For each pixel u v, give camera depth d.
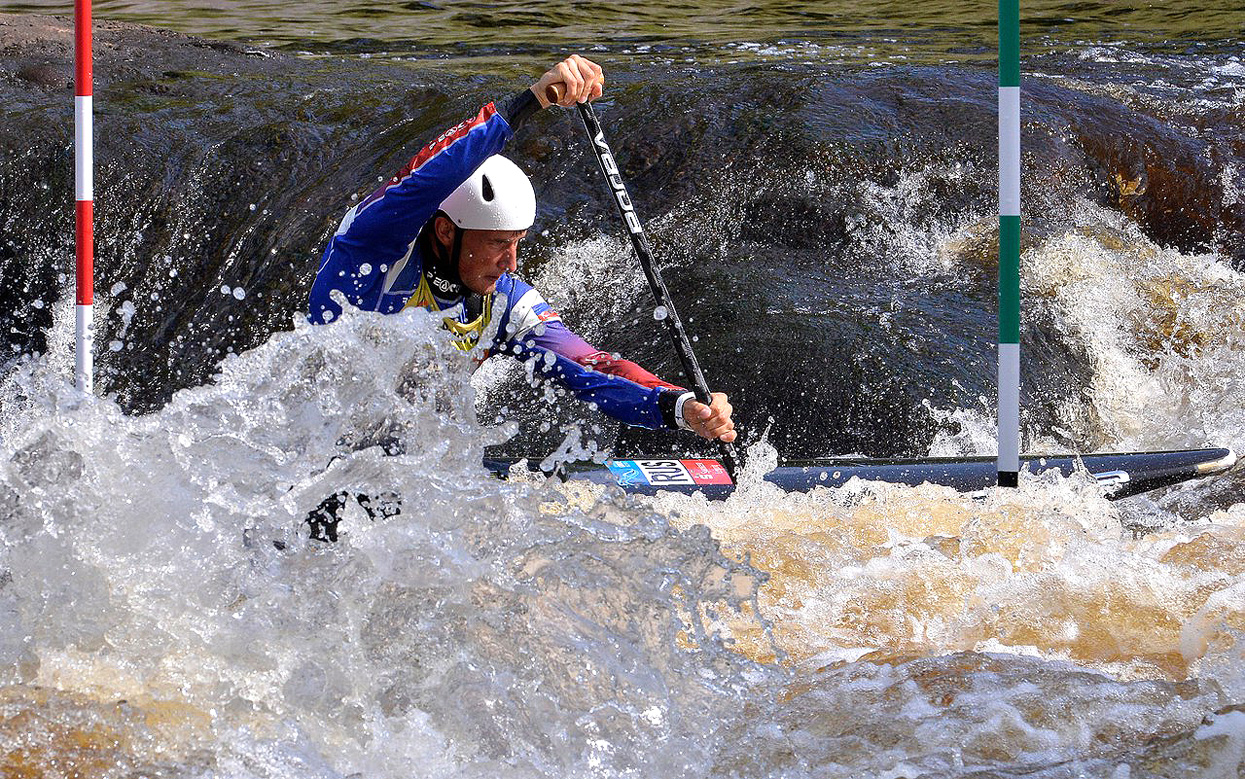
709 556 5.45
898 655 5.55
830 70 16.78
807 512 7.95
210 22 26.69
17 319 14.70
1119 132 15.01
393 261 6.50
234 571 5.11
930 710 4.80
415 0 29.59
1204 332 12.16
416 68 20.02
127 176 15.12
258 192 14.98
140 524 5.16
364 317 5.85
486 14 27.80
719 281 12.58
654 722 4.73
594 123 7.34
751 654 5.68
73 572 5.00
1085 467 9.31
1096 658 5.57
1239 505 7.61
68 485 5.16
